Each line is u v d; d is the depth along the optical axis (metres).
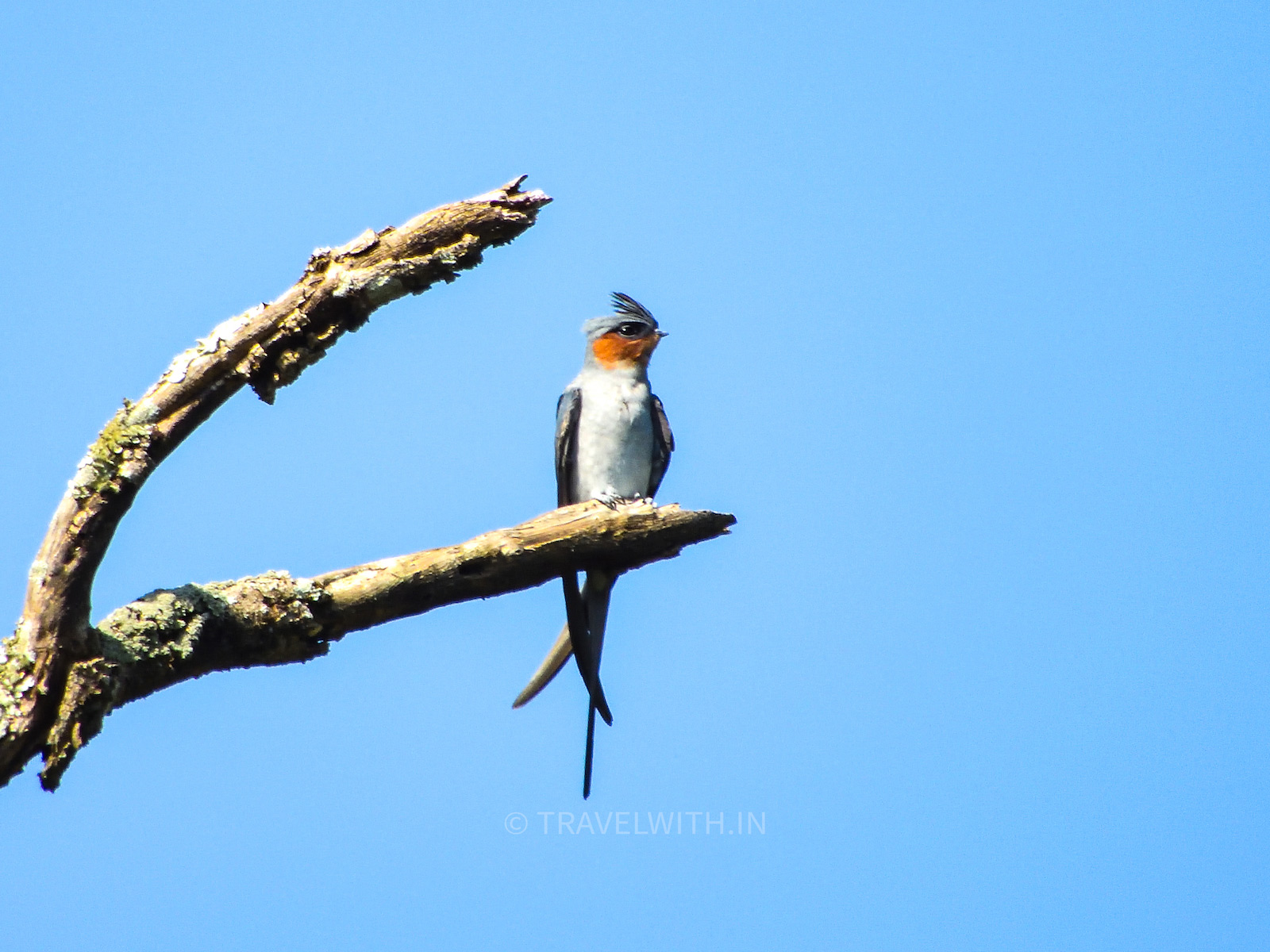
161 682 9.93
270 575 10.42
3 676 9.04
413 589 10.86
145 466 9.45
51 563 9.15
